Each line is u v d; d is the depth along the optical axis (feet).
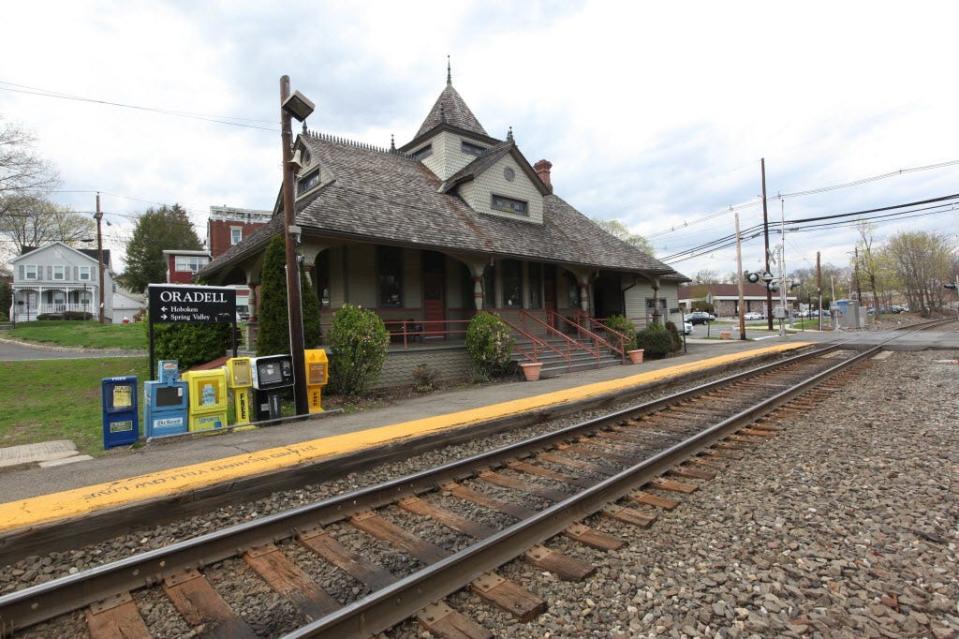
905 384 36.94
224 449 20.71
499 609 10.02
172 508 14.71
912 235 235.61
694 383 42.01
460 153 64.80
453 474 17.92
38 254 160.15
